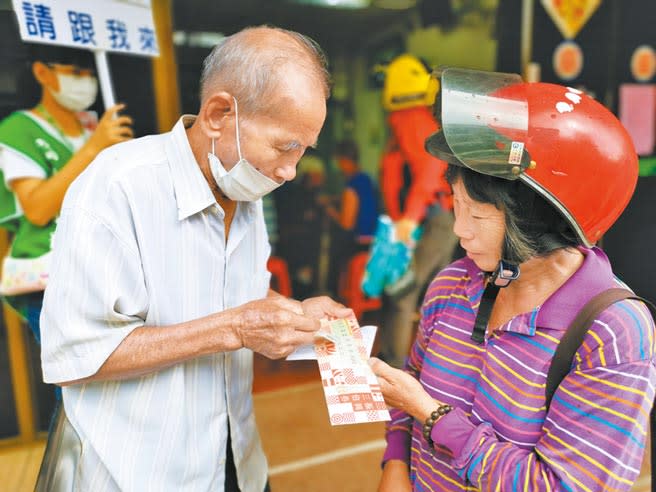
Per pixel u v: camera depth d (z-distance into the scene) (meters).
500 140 0.78
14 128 2.22
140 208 0.95
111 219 0.91
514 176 0.77
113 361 0.92
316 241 3.08
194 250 1.02
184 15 2.59
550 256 0.88
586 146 0.76
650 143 3.30
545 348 0.87
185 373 1.05
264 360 3.11
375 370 1.00
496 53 3.11
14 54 2.20
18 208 2.26
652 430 0.91
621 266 3.17
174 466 1.05
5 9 2.15
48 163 2.29
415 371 1.18
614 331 0.80
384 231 3.19
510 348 0.91
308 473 2.38
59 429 1.05
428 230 3.27
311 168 2.98
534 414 0.88
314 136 0.95
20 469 2.42
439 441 0.95
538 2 3.07
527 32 3.10
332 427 2.77
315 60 0.95
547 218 0.82
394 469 1.14
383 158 3.10
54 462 1.03
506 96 0.80
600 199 0.78
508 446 0.88
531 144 0.77
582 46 3.18
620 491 0.78
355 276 3.19
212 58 0.95
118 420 1.00
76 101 2.35
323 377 0.97
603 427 0.79
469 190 0.85
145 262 0.96
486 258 0.90
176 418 1.03
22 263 2.28
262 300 0.96
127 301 0.94
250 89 0.89
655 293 3.06
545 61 3.16
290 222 3.01
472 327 1.00
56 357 0.93
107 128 2.20
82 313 0.91
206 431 1.10
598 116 0.80
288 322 0.91
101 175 0.95
